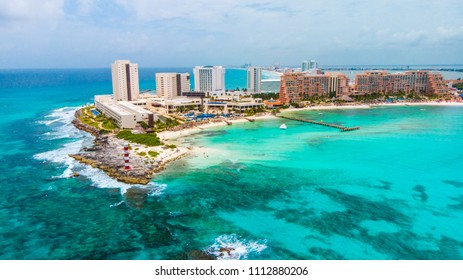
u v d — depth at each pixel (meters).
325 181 132.38
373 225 99.56
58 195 120.12
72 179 134.50
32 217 104.94
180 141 197.00
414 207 111.00
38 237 93.94
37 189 125.38
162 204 112.50
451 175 140.12
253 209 108.88
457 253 86.19
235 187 126.19
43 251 87.31
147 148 174.00
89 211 108.31
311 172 142.38
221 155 166.38
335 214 105.94
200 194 120.12
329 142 195.50
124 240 92.00
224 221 101.62
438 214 106.44
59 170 145.12
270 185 128.12
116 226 99.25
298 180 133.25
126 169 139.50
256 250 86.94
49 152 173.12
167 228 98.00
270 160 158.50
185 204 112.50
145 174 135.38
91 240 92.19
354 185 128.62
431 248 88.31
